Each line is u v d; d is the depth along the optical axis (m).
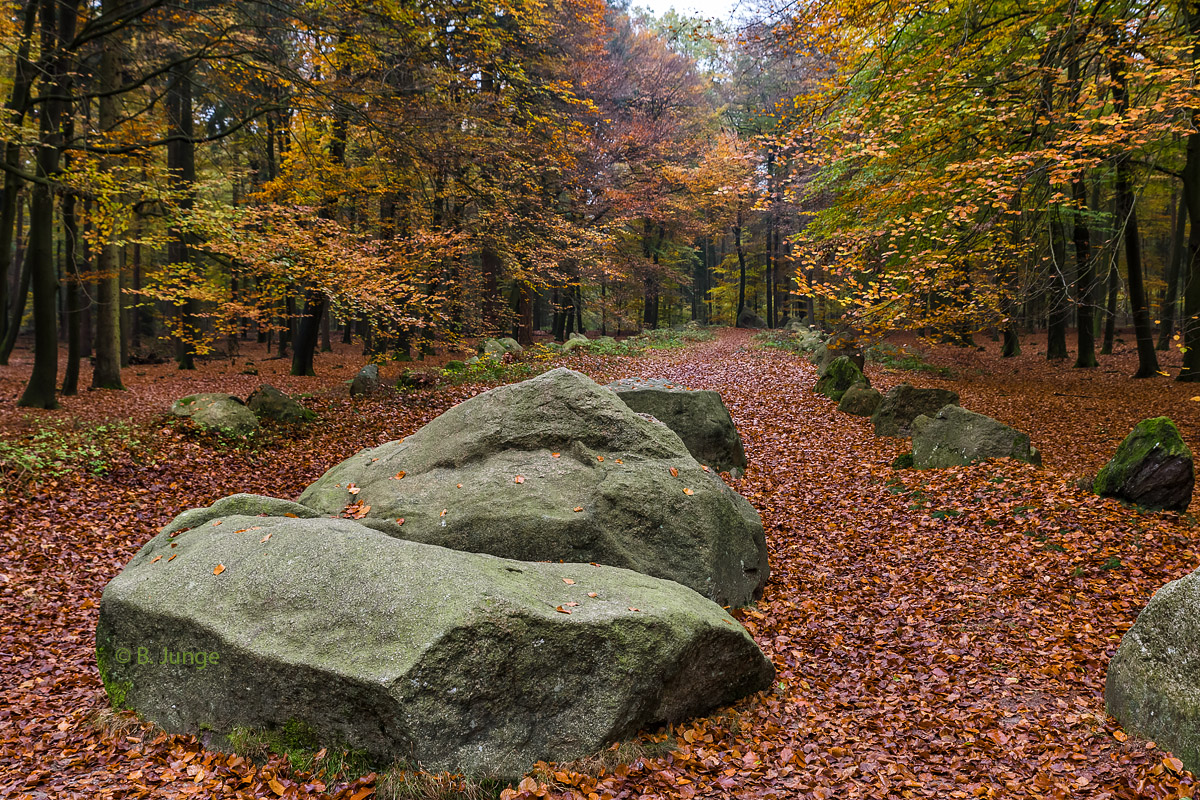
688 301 61.78
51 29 13.33
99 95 11.82
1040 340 34.19
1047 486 9.07
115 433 12.03
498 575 4.21
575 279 26.11
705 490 6.64
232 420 13.13
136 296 28.44
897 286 9.65
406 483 6.58
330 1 12.28
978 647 5.68
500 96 17.33
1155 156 16.25
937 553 7.94
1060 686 4.93
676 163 31.02
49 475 9.73
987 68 10.01
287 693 3.71
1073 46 9.27
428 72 14.66
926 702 4.84
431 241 16.33
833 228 12.73
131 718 4.14
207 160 24.08
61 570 7.35
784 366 24.94
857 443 13.95
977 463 10.62
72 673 5.22
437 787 3.45
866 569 7.71
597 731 3.84
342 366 26.14
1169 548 7.07
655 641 4.06
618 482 6.33
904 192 9.32
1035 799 3.55
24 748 4.09
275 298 14.80
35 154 13.85
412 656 3.56
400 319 13.73
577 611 4.03
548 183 24.66
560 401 6.94
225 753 3.82
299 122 17.89
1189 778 3.63
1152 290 33.75
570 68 23.75
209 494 10.37
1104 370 22.34
